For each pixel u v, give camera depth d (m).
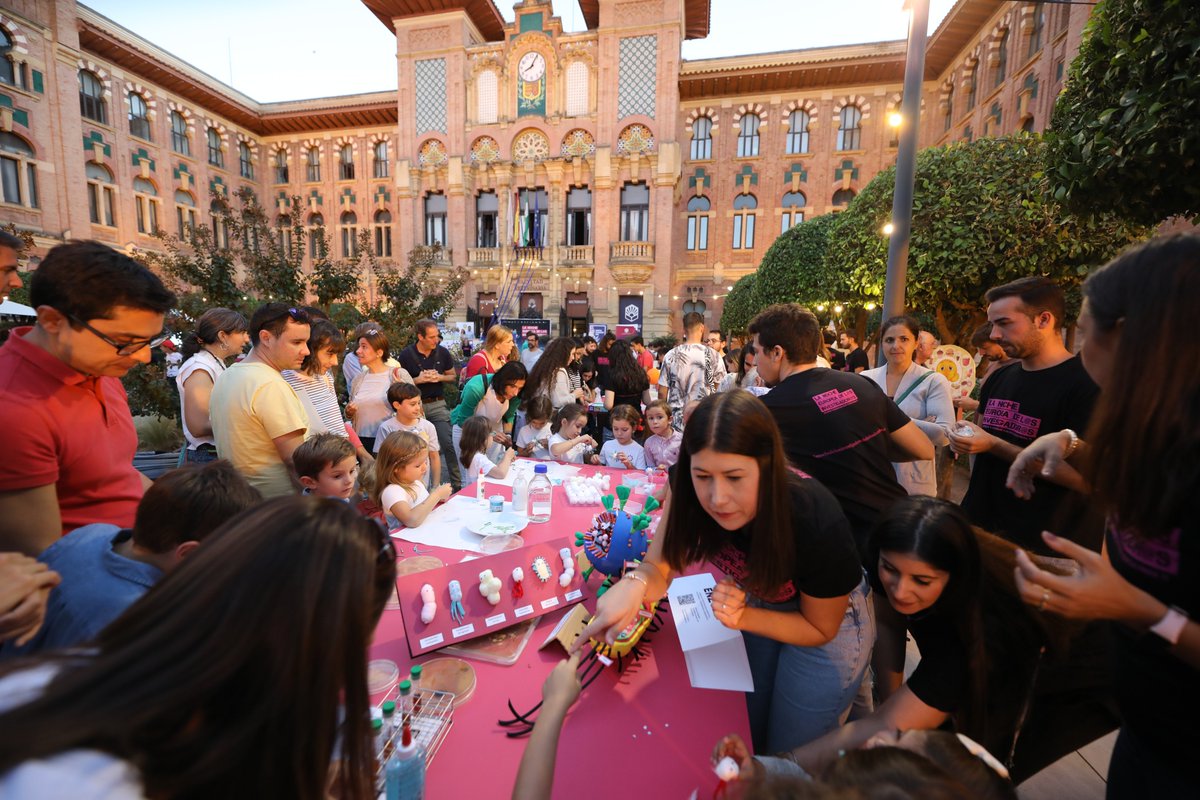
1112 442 0.86
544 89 20.48
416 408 3.81
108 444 1.53
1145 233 5.18
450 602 1.51
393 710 1.07
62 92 16.25
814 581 1.27
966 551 1.20
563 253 21.16
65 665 0.53
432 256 9.33
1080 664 1.31
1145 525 0.85
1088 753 2.12
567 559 1.76
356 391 4.55
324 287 6.85
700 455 1.13
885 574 1.29
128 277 1.32
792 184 20.89
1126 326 0.83
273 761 0.54
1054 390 1.98
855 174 20.25
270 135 24.11
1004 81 13.55
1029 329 2.04
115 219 18.28
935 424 2.74
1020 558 0.96
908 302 6.77
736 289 19.53
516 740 1.17
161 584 0.57
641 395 5.83
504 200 21.20
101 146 17.72
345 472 2.23
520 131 20.83
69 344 1.31
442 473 5.43
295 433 2.28
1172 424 0.79
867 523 1.89
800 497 1.26
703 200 22.14
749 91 20.91
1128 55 1.88
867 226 7.68
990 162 6.11
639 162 20.03
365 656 0.61
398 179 21.52
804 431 1.95
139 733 0.47
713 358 4.52
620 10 19.44
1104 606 0.88
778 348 2.10
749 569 1.25
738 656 1.42
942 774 0.61
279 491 2.27
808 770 1.13
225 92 21.42
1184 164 1.79
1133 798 1.03
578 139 20.67
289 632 0.53
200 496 1.08
